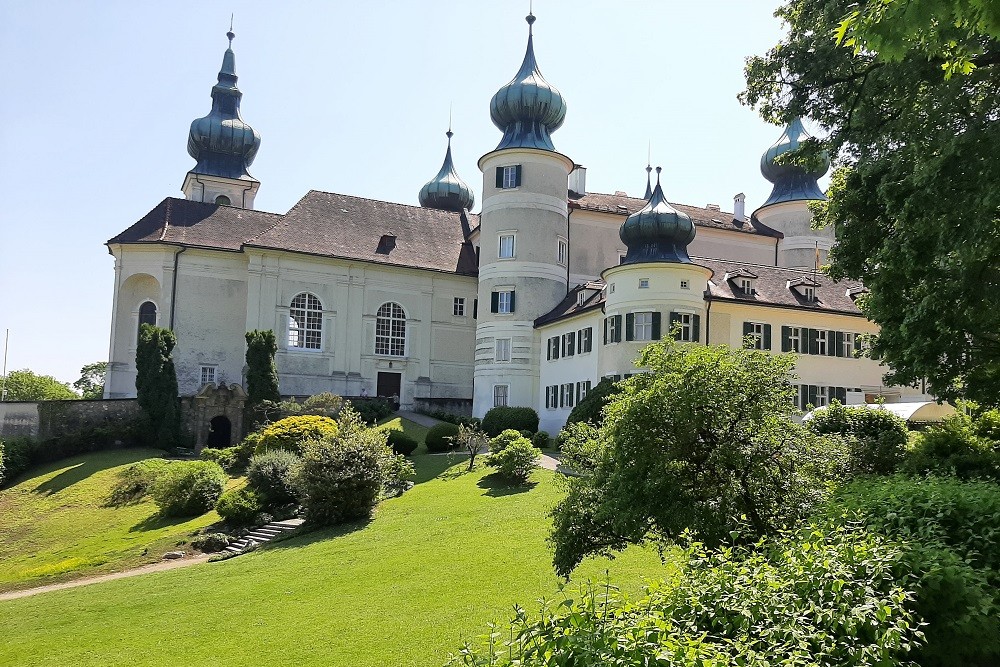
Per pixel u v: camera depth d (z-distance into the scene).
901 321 19.47
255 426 45.59
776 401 11.28
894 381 19.95
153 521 32.38
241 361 55.00
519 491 28.22
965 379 18.80
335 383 56.16
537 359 51.28
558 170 53.50
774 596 5.77
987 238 15.07
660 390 11.29
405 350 59.38
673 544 11.10
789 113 20.92
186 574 23.02
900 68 16.48
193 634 15.85
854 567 6.35
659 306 39.16
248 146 69.12
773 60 20.84
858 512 8.55
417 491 31.52
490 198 53.28
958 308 16.59
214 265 55.19
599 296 44.56
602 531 12.50
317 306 56.75
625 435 11.24
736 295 42.47
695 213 60.88
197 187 67.88
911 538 7.45
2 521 35.28
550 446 42.84
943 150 15.28
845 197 20.05
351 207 62.09
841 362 44.09
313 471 27.64
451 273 60.56
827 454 11.55
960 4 7.16
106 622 17.98
